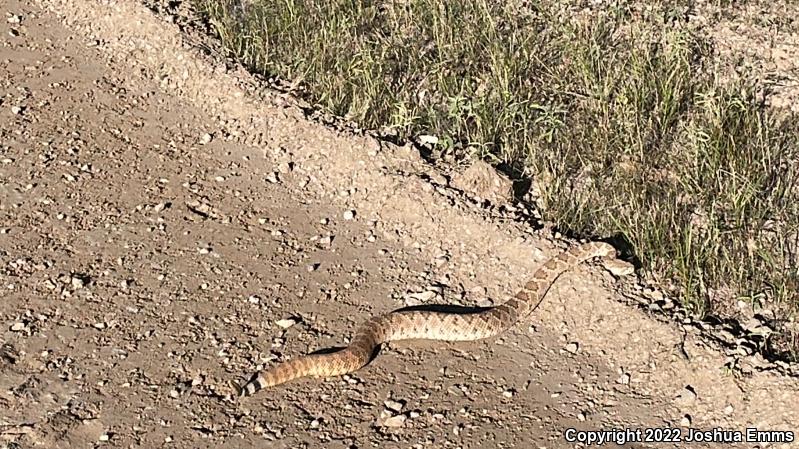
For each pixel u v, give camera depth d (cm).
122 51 414
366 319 297
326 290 307
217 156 362
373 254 321
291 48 404
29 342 285
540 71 391
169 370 279
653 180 340
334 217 336
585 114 367
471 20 416
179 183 347
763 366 273
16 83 394
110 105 385
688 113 366
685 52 385
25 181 343
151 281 306
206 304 300
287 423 266
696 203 331
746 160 339
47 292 301
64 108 382
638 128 350
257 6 425
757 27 421
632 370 282
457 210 326
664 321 287
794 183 338
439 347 291
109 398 271
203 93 387
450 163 352
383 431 266
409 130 364
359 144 351
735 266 306
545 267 304
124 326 291
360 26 418
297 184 349
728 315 296
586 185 341
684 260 306
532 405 274
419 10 421
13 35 424
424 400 274
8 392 271
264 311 298
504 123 360
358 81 382
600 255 307
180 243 321
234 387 272
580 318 296
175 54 400
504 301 304
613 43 405
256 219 333
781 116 365
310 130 360
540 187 338
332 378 279
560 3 434
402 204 332
